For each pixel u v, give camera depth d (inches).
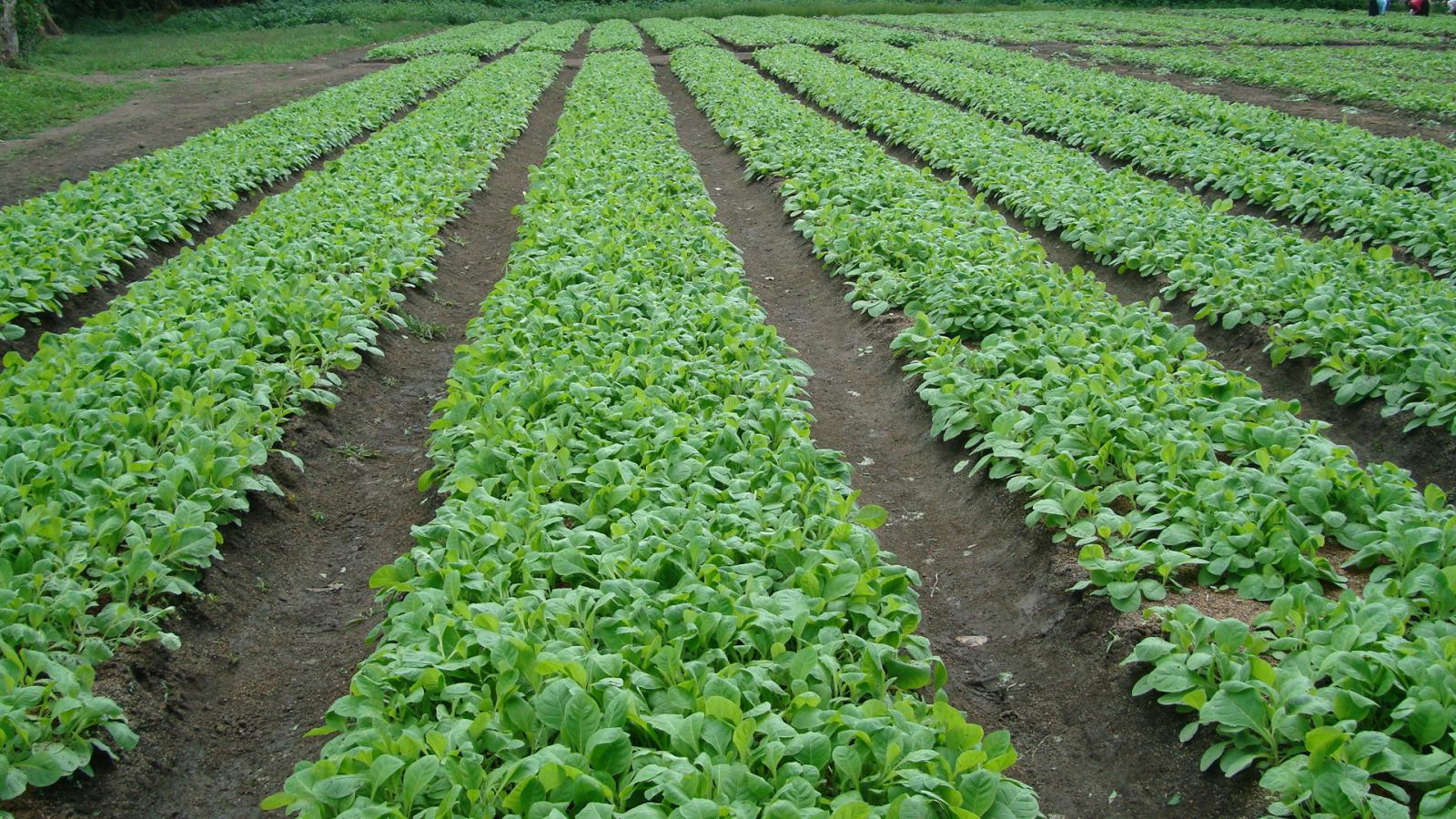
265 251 427.5
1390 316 336.8
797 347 413.4
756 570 206.1
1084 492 241.1
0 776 168.9
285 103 979.3
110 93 1021.2
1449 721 159.3
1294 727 166.4
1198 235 436.5
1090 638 215.6
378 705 175.6
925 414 330.6
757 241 550.3
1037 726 207.0
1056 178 552.4
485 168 653.3
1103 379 286.7
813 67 1098.1
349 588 260.2
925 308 386.9
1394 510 224.4
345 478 311.6
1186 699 177.8
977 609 246.5
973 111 810.2
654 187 548.7
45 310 402.9
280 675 228.2
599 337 333.4
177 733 205.9
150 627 215.2
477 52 1406.3
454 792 149.0
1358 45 1374.3
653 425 267.4
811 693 167.9
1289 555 210.1
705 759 152.1
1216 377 298.4
